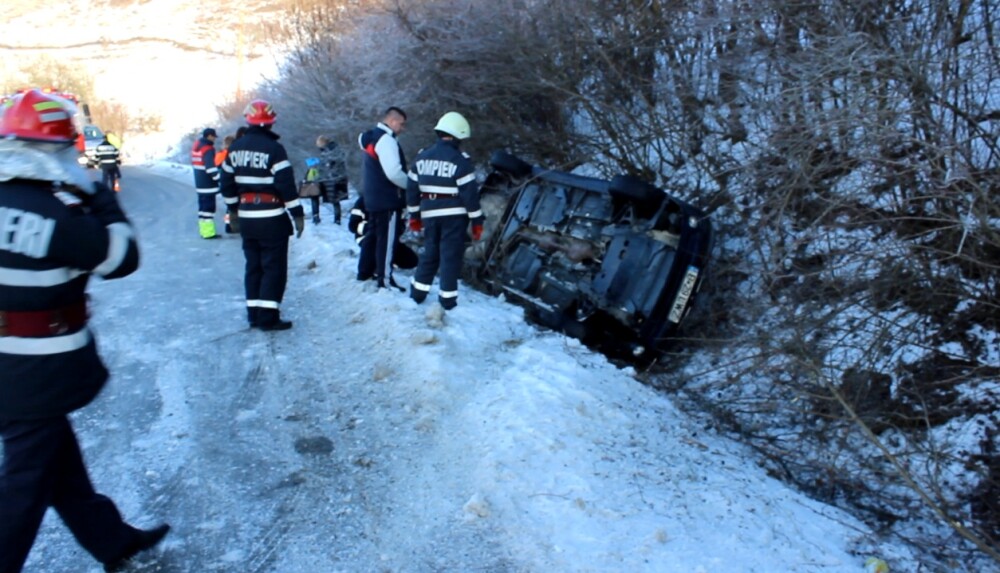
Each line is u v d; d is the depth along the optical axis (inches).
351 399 208.2
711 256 266.4
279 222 257.1
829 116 199.3
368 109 429.1
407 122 407.8
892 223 203.8
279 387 217.3
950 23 201.0
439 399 200.5
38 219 108.0
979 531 157.3
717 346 245.0
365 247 305.1
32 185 110.0
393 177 275.6
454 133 255.9
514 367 220.4
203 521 151.7
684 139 314.2
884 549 149.5
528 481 161.5
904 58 187.2
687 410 218.1
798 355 201.8
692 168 323.3
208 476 168.2
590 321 257.1
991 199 177.0
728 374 234.1
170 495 160.9
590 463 167.9
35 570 136.1
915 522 166.2
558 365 220.2
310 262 363.9
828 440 195.2
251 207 253.4
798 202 234.2
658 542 142.0
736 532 146.9
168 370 230.7
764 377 223.5
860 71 187.2
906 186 198.5
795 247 208.7
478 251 320.8
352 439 186.4
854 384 196.4
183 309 296.5
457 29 359.9
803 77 207.3
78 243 110.5
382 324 253.9
